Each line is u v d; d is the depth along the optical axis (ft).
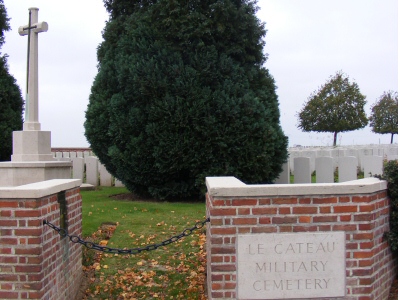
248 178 33.99
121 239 25.27
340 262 15.29
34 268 14.73
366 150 58.13
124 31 37.01
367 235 15.33
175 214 30.48
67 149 86.89
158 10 34.86
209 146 33.12
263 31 36.63
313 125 105.19
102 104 36.09
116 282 20.51
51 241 16.02
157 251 23.72
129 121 34.04
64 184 17.44
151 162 34.55
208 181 17.20
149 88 33.55
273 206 15.17
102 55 38.40
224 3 34.22
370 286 15.39
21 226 14.75
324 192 15.20
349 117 102.73
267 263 15.16
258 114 33.88
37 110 35.37
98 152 37.70
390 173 17.71
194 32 33.81
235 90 33.68
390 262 17.60
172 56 34.14
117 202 35.42
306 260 15.24
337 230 15.29
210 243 15.46
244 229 15.12
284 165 40.91
